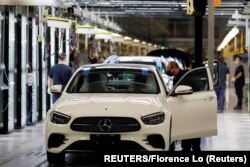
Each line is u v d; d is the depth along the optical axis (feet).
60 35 97.76
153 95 53.06
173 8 116.98
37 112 90.89
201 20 63.62
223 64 115.03
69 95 53.31
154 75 56.24
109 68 57.00
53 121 49.24
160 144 48.73
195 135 54.54
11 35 76.95
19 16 81.35
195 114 54.34
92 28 98.53
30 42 86.43
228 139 71.97
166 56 129.18
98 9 118.83
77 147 48.49
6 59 75.87
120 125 48.01
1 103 75.61
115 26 141.38
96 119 48.16
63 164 51.62
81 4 105.91
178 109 52.75
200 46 63.82
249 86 117.80
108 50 148.36
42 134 75.82
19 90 81.82
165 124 48.96
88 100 50.72
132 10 123.85
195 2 62.34
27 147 64.18
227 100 156.15
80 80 55.98
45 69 93.50
